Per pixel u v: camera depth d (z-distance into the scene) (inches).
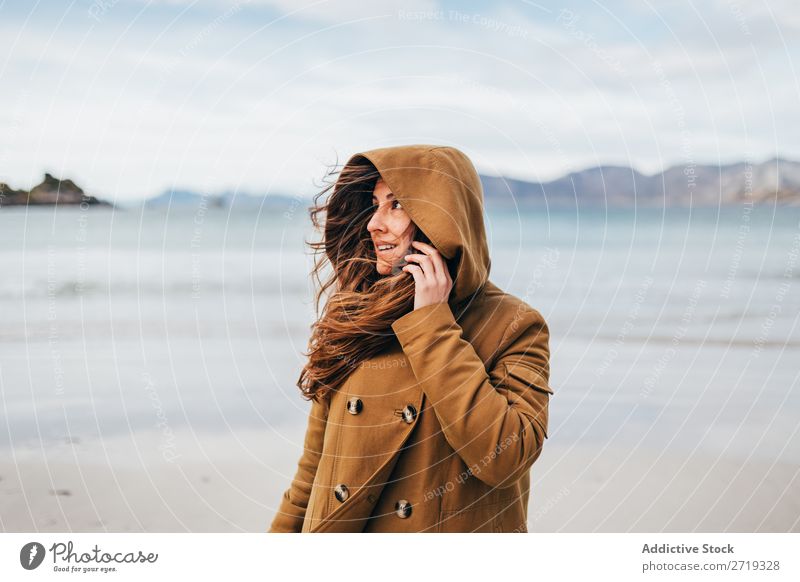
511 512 73.4
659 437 198.8
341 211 78.1
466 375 64.7
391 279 71.4
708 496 163.2
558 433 205.3
